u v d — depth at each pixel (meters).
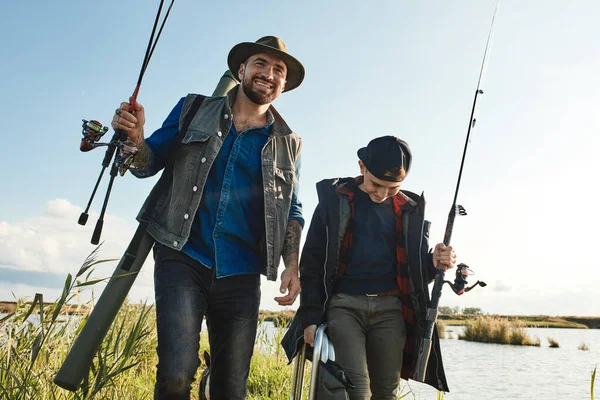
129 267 2.64
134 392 3.69
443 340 28.53
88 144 2.46
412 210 3.46
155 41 2.53
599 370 13.61
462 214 3.40
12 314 2.58
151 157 2.76
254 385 5.31
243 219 2.84
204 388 3.34
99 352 2.83
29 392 2.72
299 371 3.36
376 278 3.32
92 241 2.48
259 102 2.96
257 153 2.96
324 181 3.58
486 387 10.55
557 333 42.81
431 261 3.50
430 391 9.40
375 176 3.30
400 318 3.36
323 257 3.45
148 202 2.77
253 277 2.84
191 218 2.69
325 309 3.34
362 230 3.41
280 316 6.80
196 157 2.81
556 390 10.36
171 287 2.58
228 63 3.23
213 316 2.77
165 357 2.42
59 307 2.42
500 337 26.61
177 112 2.97
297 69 3.20
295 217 3.18
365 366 3.19
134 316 4.77
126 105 2.51
